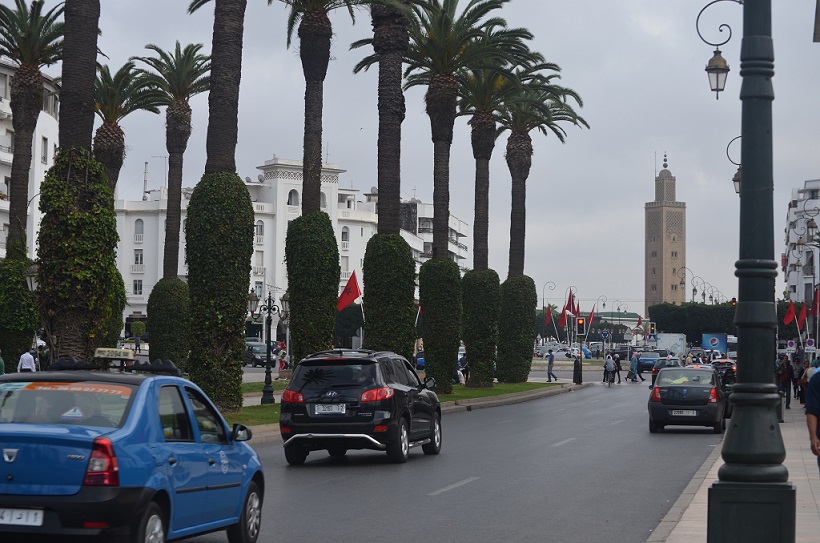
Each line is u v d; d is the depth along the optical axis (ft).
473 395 155.02
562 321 305.94
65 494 27.68
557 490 53.72
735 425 30.73
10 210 150.61
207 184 97.86
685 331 492.54
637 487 55.16
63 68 89.04
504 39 157.89
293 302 129.49
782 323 416.46
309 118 133.80
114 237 90.33
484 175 179.32
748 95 31.78
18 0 157.79
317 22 132.57
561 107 197.88
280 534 39.63
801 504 46.75
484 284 176.96
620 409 137.08
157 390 31.40
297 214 423.64
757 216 31.40
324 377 66.44
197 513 32.22
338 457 73.15
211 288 97.25
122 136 174.40
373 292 134.72
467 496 51.13
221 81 98.94
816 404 33.04
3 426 28.81
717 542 30.09
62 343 88.58
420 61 156.97
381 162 135.03
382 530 40.73
